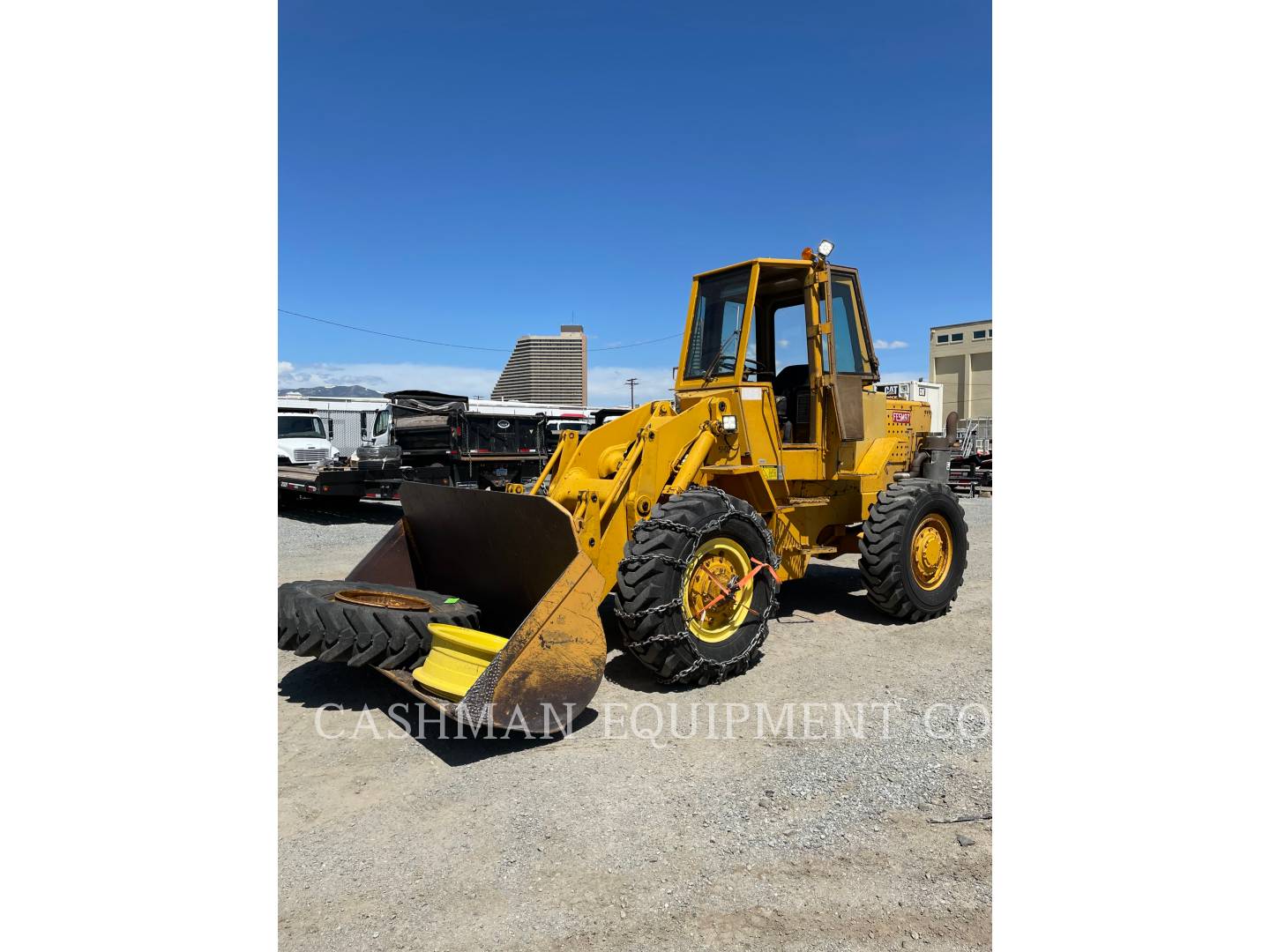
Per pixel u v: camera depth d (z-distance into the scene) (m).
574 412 20.78
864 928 2.17
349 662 3.76
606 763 3.29
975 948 2.08
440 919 2.25
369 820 2.84
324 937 2.17
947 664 4.61
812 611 6.07
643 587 4.00
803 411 5.94
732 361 5.40
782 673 4.48
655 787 3.06
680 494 4.49
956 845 2.57
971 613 5.96
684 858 2.55
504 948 2.12
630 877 2.45
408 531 5.18
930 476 6.53
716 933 2.17
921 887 2.36
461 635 3.62
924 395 24.22
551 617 3.40
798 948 2.10
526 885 2.41
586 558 3.54
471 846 2.65
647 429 4.60
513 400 20.44
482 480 15.20
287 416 18.25
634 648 4.10
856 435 5.79
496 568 4.51
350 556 8.74
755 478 5.10
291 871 2.50
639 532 4.16
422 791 3.06
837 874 2.43
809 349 5.59
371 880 2.45
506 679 3.25
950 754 3.28
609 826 2.77
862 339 6.02
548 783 3.12
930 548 5.72
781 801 2.91
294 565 8.10
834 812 2.82
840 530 6.15
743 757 3.33
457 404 15.21
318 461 17.61
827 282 5.47
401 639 3.74
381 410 18.34
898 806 2.85
